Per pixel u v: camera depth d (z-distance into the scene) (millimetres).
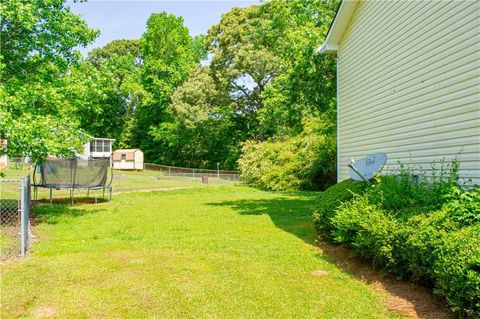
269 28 26219
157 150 43125
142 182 24688
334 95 14773
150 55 40781
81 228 9086
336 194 7492
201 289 4738
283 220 10266
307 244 7273
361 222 5375
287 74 16938
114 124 44062
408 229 4574
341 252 6551
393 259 4812
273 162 23359
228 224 9672
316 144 21766
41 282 4973
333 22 10562
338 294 4574
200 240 7676
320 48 11789
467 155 5492
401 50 7551
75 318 3910
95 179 14445
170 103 39219
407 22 7328
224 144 37875
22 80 10844
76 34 11727
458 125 5715
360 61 9711
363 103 9500
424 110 6684
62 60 11594
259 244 7258
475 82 5340
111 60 12867
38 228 8992
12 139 8859
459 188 5266
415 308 4094
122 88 40969
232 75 31578
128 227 9250
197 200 15961
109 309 4129
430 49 6504
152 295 4535
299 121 23734
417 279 4570
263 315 3982
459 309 3551
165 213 11844
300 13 18469
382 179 6578
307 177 22031
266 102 25750
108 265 5773
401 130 7523
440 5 6227
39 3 10797
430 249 4141
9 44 10594
